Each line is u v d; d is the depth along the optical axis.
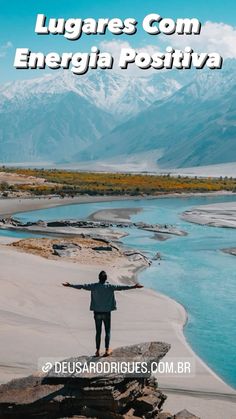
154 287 38.53
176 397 19.45
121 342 25.08
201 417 17.88
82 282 37.06
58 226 73.75
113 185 157.25
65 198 126.94
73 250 48.72
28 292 32.56
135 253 49.94
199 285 39.41
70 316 28.80
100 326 15.73
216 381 21.27
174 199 140.12
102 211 100.19
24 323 26.78
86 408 14.41
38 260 43.56
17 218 88.69
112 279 39.81
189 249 56.94
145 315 30.33
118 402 14.49
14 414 14.45
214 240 64.19
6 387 15.09
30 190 132.62
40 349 23.17
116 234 67.62
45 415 14.44
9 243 53.25
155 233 70.31
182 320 30.06
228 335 27.62
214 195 156.88
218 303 34.25
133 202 127.25
